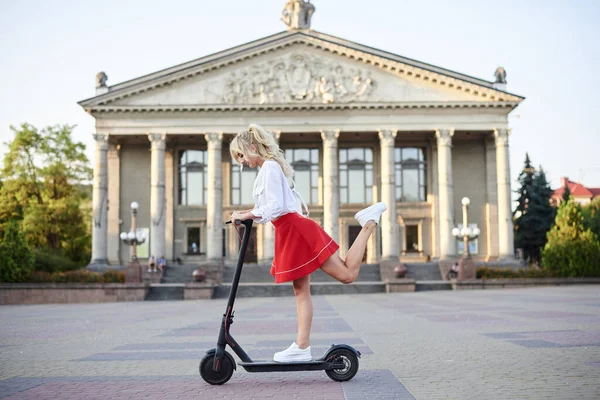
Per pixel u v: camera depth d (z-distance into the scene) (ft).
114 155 214.90
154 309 91.25
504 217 194.70
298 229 20.98
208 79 198.49
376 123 198.08
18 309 99.96
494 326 45.47
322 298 119.55
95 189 195.21
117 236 212.02
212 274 181.57
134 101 197.57
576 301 77.77
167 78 196.24
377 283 148.46
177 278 181.57
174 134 199.00
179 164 217.77
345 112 198.08
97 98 194.90
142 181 215.72
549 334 38.14
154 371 26.32
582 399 18.90
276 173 20.88
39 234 217.36
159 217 193.77
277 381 22.36
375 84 198.70
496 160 211.20
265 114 198.29
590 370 24.21
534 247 253.85
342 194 215.31
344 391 20.29
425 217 213.46
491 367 25.45
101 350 35.55
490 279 144.97
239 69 198.59
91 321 64.03
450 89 198.90
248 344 37.70
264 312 77.61
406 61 199.31
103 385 22.72
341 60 199.21
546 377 22.79
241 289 142.82
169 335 45.47
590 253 147.64
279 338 41.39
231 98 197.06
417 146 216.74
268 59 198.80
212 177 196.34
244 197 215.92
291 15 211.61
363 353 31.19
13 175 223.30
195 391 20.83
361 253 20.95
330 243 20.99
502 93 195.62
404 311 69.46
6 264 136.36
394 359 28.58
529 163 264.52
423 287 146.72
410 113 198.29
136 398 19.95
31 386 22.81
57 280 139.64
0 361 30.96
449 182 195.83
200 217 214.28
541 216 251.80
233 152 21.93
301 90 197.88
